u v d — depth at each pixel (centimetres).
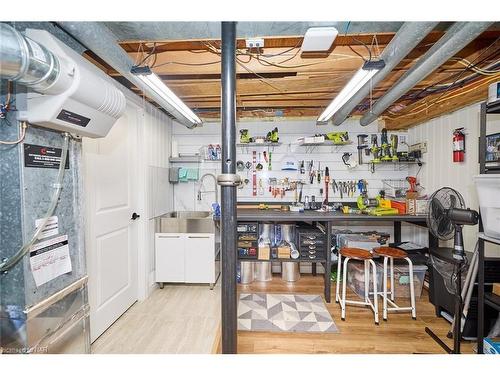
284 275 351
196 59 205
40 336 134
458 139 278
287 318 254
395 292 292
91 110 142
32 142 132
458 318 189
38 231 131
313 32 150
